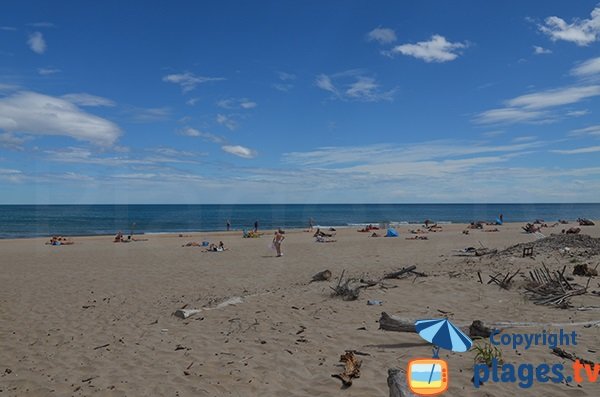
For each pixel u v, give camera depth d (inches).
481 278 466.0
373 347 282.2
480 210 5935.0
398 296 420.2
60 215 3681.1
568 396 204.5
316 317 362.0
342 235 1435.8
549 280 424.5
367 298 416.5
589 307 354.0
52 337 343.6
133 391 234.7
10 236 1761.8
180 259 818.8
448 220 3403.1
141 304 446.3
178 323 367.9
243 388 231.0
